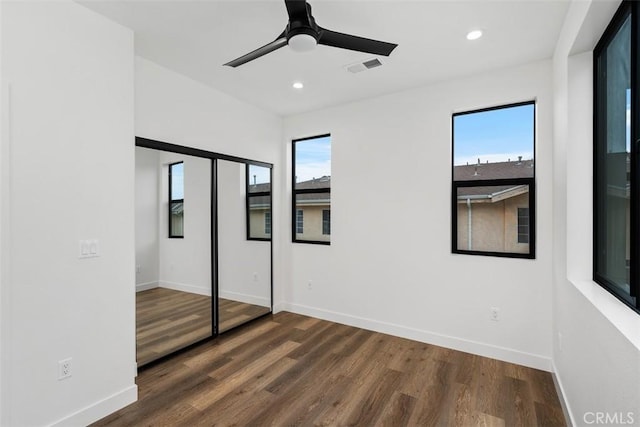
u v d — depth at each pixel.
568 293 1.99
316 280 3.89
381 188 3.40
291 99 3.51
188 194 3.09
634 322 1.28
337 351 2.96
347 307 3.65
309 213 4.04
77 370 1.88
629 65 1.46
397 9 1.93
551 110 2.55
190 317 3.09
